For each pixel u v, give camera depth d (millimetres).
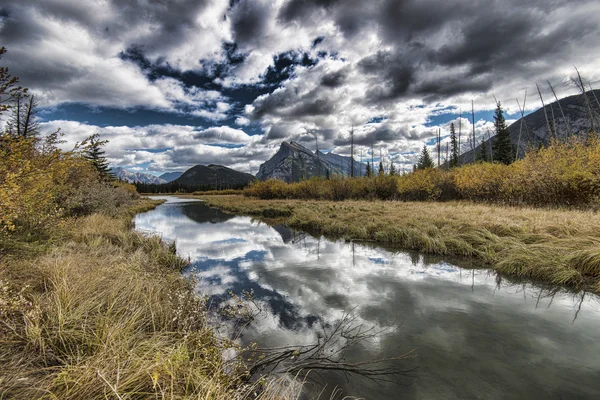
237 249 10570
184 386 2465
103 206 14695
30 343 2764
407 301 5457
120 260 6070
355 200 25984
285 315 4914
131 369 2371
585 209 11500
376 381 3170
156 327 3664
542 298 5484
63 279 3709
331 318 4805
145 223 18797
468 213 12203
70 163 4863
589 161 12430
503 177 17141
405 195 24031
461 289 6047
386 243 10430
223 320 4738
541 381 3127
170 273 6508
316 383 3150
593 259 6121
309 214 16766
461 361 3535
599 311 4867
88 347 2834
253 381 3137
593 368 3344
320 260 8633
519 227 8734
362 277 6941
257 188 41562
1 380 2023
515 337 4082
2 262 4309
